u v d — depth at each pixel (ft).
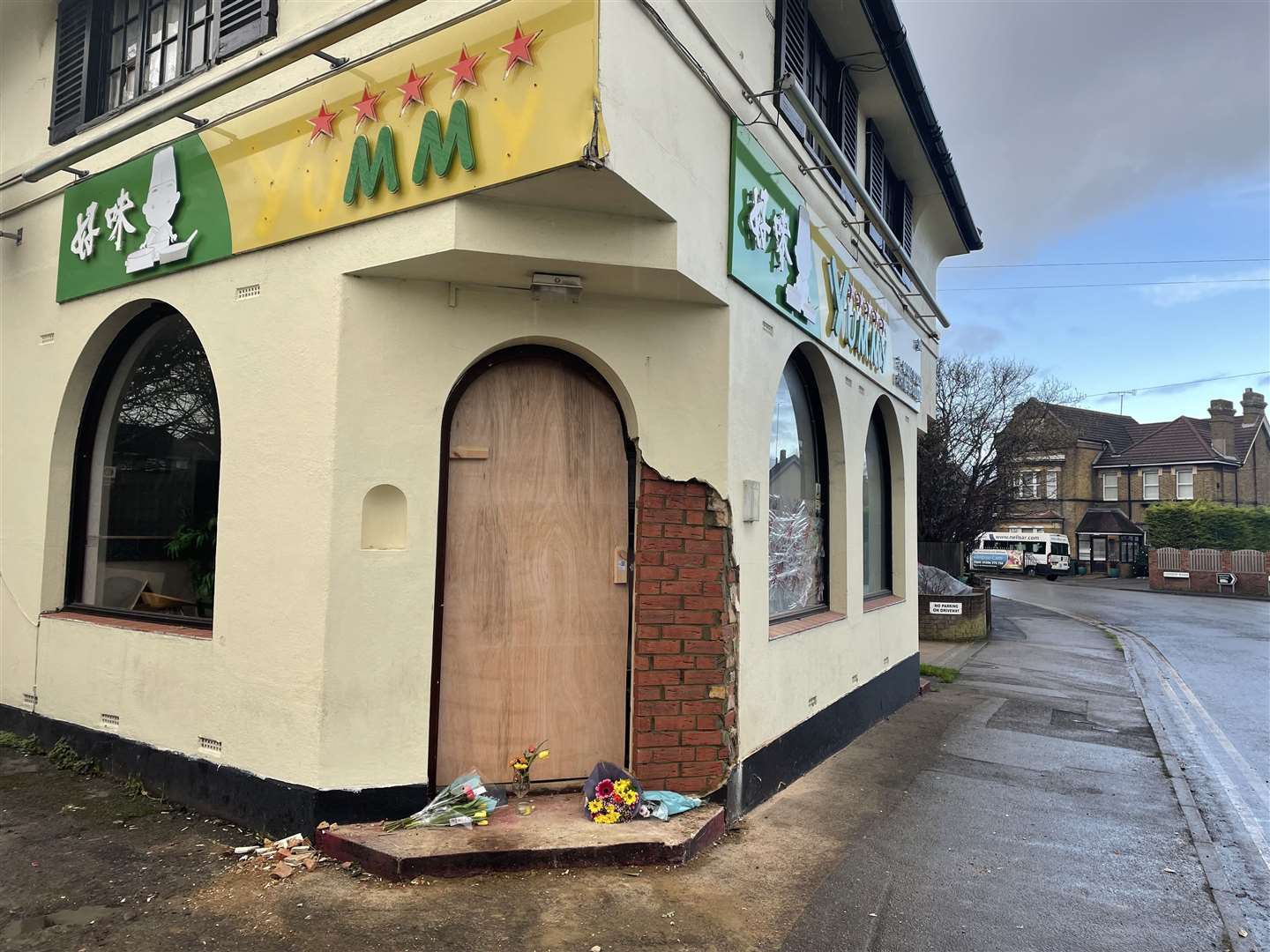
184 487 17.99
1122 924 12.75
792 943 11.52
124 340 19.21
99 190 18.47
